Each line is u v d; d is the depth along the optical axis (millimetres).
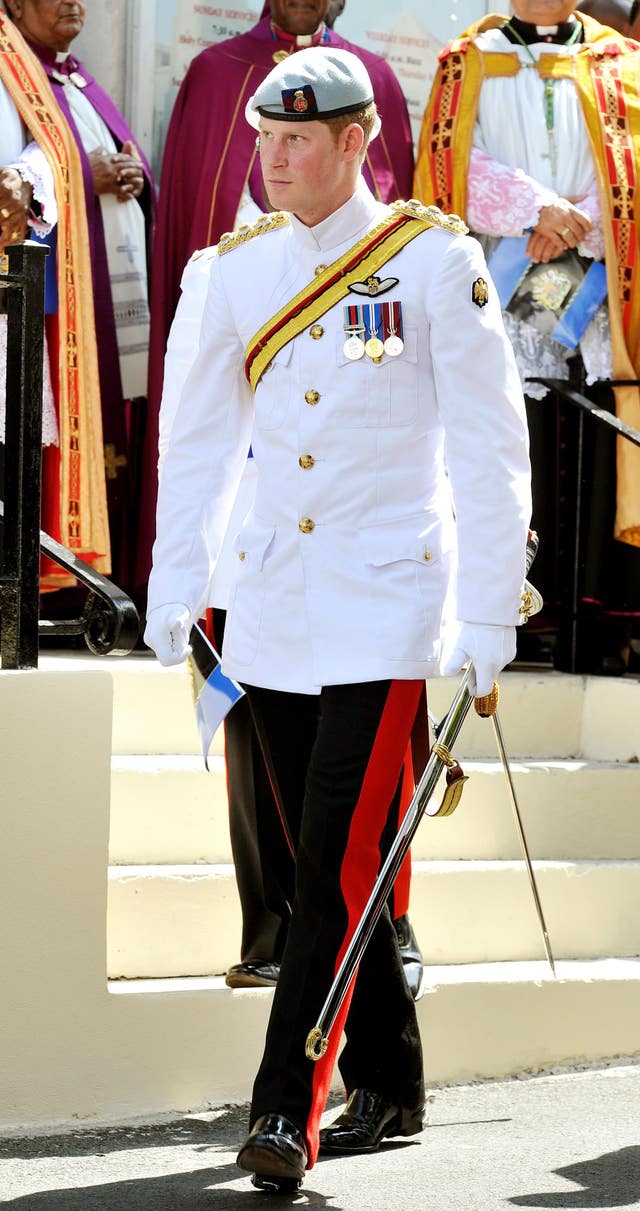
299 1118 9477
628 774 15203
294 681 10023
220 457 10656
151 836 13188
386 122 18156
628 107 17609
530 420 17688
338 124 9773
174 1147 10742
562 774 14883
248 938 12156
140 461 18406
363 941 9570
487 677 9664
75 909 11250
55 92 17656
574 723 16203
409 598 9805
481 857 14500
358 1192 9727
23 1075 11109
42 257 11383
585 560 17469
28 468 11336
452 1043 12672
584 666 17328
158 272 17609
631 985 13438
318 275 10039
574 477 17391
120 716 14219
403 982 10602
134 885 12422
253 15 20281
